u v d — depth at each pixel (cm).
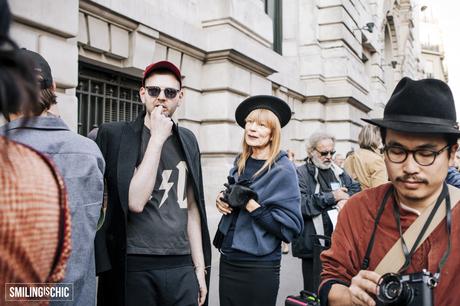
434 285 132
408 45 2689
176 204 259
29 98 80
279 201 279
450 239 141
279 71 898
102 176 183
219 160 673
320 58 1150
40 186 84
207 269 284
